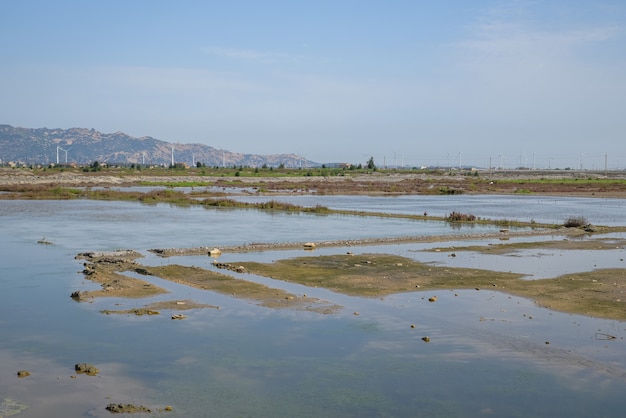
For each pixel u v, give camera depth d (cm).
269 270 3034
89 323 2039
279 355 1742
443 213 6900
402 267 3141
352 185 13800
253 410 1380
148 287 2583
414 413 1368
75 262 3253
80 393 1466
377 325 2038
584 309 2227
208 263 3269
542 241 4350
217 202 7744
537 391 1491
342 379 1567
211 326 2019
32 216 6025
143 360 1694
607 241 4353
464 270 3045
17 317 2111
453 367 1652
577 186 13812
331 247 3978
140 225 5291
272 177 17838
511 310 2225
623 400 1441
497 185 14350
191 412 1366
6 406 1387
